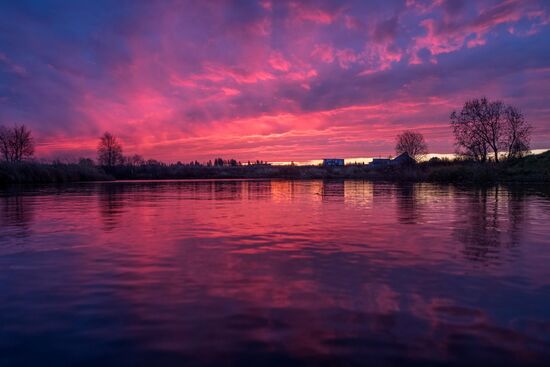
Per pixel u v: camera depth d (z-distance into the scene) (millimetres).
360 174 76062
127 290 5762
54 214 15773
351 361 3602
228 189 37750
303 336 4137
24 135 75062
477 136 51719
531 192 27141
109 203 21219
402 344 3928
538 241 9195
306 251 8359
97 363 3619
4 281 6258
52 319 4672
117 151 93875
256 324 4465
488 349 3816
